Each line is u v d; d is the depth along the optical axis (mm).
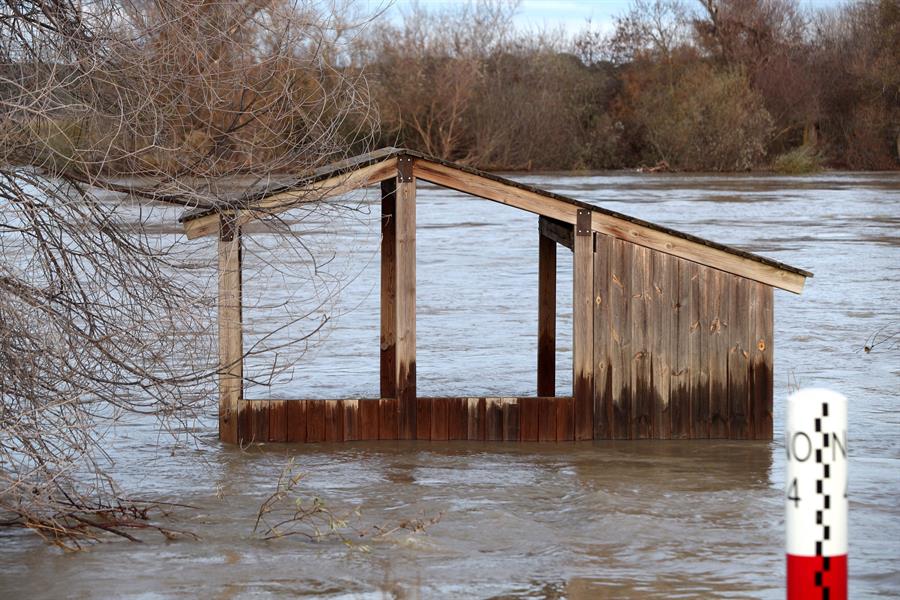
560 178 67000
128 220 8898
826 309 21609
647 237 12336
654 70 81062
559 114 77938
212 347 10367
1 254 8312
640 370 12422
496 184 12133
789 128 79938
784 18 85250
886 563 8516
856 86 79625
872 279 25562
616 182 62656
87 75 8086
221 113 9109
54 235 8508
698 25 85000
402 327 12336
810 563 4406
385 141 71250
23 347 8258
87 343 8578
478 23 76125
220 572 8258
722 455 11812
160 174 8695
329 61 9727
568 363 16750
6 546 8797
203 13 8766
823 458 4406
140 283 8859
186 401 10453
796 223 38469
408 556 8641
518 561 8547
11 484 8422
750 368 12445
